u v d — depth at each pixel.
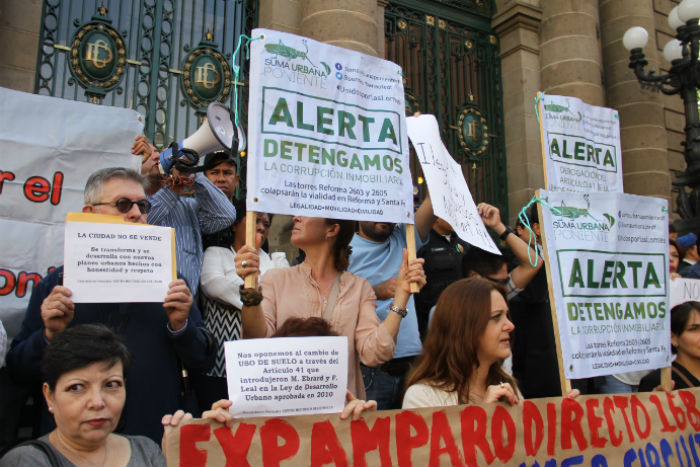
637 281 3.17
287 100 2.49
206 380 3.01
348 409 2.12
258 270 2.36
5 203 3.05
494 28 8.44
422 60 7.73
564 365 2.79
